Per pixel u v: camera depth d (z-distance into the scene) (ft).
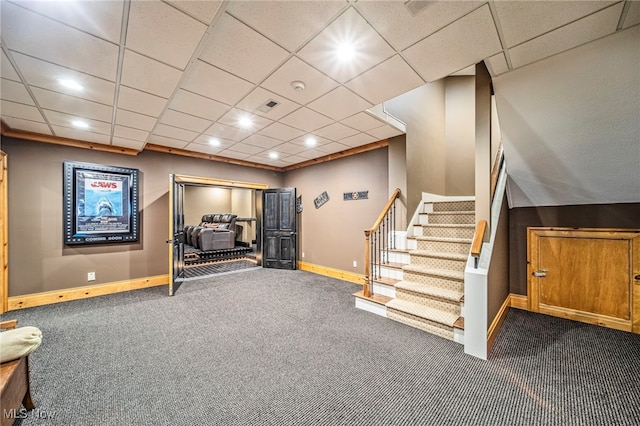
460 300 9.10
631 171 8.34
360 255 15.76
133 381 6.42
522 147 9.22
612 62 6.26
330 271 17.49
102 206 13.33
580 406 5.58
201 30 5.46
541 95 7.63
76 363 7.16
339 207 17.04
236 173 18.99
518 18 5.36
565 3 4.99
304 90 8.27
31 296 11.70
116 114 9.66
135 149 14.16
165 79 7.33
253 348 8.01
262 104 9.25
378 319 10.20
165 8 4.85
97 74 7.02
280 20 5.34
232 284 15.42
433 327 8.98
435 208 14.64
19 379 4.95
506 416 5.32
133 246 14.44
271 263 19.95
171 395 5.94
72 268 12.69
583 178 9.27
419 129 14.64
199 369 6.93
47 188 12.14
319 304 11.94
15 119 10.07
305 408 5.55
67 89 7.78
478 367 7.01
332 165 17.54
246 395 5.95
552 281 10.87
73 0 4.57
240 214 34.04
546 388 6.16
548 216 11.07
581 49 6.32
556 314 10.72
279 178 21.61
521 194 11.10
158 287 14.78
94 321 10.00
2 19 4.95
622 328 9.40
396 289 10.90
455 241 11.57
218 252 24.47
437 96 17.03
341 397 5.88
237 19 5.29
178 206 15.60
